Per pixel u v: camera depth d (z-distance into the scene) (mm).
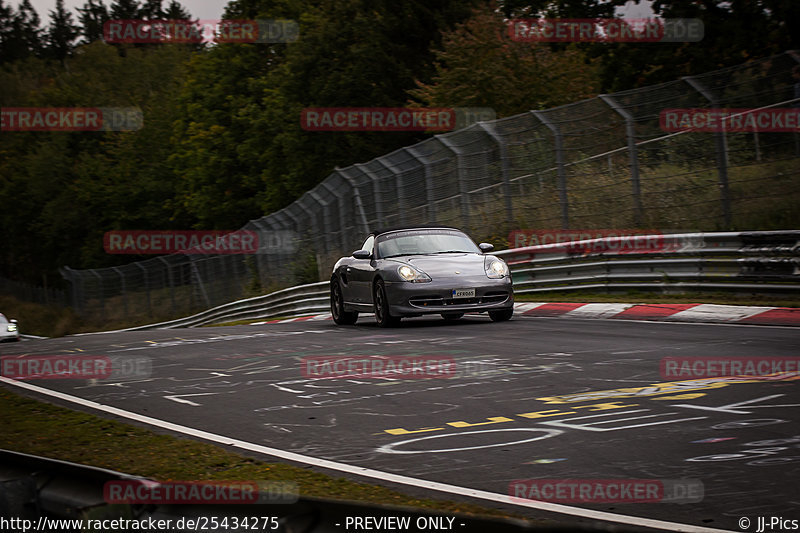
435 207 40219
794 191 28469
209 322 63312
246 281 62156
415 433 10773
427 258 24688
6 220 165125
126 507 5895
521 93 62281
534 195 36500
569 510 7375
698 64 57531
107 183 138375
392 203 42656
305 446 10414
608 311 25422
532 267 34188
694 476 8227
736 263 25484
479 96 63031
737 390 12273
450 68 74562
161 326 72750
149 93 166875
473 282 23688
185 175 116250
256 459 9828
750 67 29688
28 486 6590
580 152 34781
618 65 60250
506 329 21953
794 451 8938
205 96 108812
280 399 13695
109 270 93062
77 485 6293
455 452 9688
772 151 28938
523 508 7492
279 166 93000
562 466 8859
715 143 29953
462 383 14164
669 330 19875
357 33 81312
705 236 26812
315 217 50750
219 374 16938
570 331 20766
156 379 16734
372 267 25172
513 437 10242
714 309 23062
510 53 62688
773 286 24234
